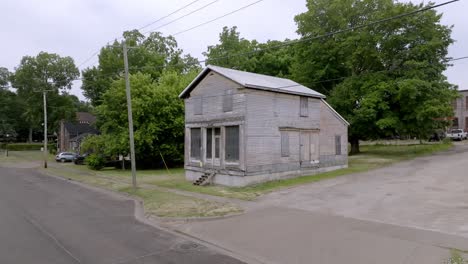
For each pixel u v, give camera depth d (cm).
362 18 3541
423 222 1152
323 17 3716
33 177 3175
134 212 1547
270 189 1962
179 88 3675
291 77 4138
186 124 2597
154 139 3506
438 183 1877
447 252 860
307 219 1264
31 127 9475
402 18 3288
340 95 3588
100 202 1816
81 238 1102
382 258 854
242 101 2139
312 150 2562
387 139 5772
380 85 3331
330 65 3819
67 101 7406
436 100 3181
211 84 2373
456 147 4066
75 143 6328
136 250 979
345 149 2872
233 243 1045
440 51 3456
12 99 9256
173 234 1161
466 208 1321
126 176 2973
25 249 982
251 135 2145
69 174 3306
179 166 3884
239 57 5131
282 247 987
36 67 7212
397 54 3444
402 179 2073
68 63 7381
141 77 3606
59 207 1664
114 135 3566
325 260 873
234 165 2178
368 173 2433
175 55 5672
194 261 888
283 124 2353
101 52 5212
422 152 3662
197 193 1962
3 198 1938
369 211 1343
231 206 1550
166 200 1741
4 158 5922
